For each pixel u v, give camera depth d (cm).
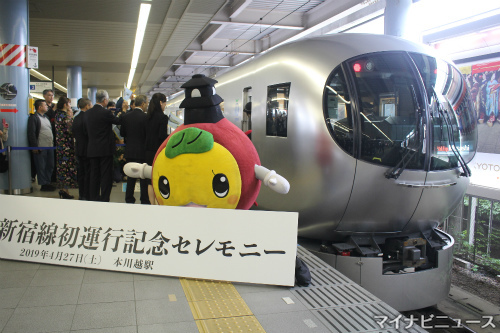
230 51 1734
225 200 291
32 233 332
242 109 598
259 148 510
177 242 301
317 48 458
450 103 440
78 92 1905
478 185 699
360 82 418
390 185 407
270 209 478
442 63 450
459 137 444
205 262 294
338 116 414
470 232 690
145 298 267
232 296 273
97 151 548
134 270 304
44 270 312
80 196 620
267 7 1219
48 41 1355
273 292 281
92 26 1154
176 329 229
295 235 287
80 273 307
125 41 1361
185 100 305
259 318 244
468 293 536
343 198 418
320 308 260
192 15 1057
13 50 707
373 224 429
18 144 724
